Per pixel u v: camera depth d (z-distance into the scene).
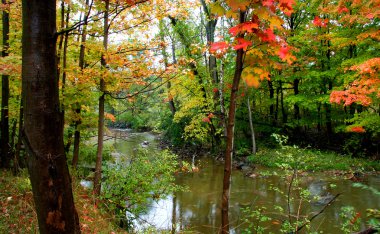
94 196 7.42
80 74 7.32
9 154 10.06
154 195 8.31
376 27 11.42
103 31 7.47
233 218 8.95
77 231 2.89
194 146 22.67
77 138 9.91
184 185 13.03
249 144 20.41
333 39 12.55
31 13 2.02
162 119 28.03
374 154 15.68
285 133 20.81
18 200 5.96
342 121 18.94
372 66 8.71
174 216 9.40
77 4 7.16
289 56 2.97
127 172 8.12
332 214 8.44
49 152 2.09
